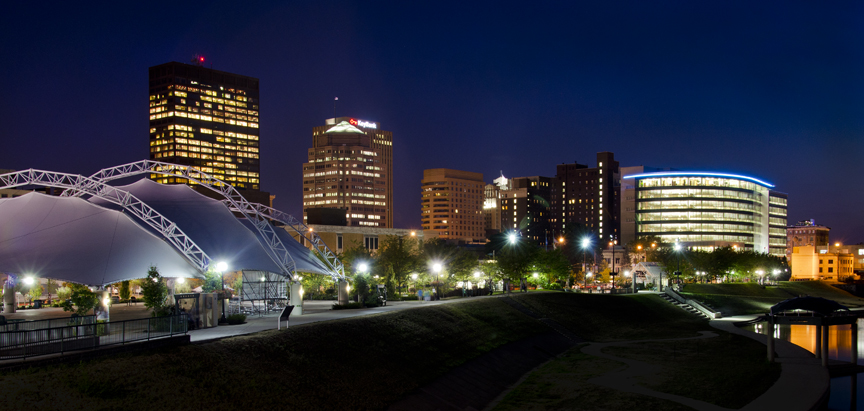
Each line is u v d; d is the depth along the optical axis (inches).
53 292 3435.0
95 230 2245.3
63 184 2400.3
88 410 1009.5
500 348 2464.3
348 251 3860.7
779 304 2231.8
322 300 3289.9
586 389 1907.0
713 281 6806.1
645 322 3855.8
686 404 1678.2
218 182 2824.8
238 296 2618.1
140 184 3029.0
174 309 1727.4
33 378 1024.2
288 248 3314.5
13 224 2294.5
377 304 2741.1
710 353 2551.7
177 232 2603.3
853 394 1935.3
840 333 3806.6
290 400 1355.8
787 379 1887.3
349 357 1727.4
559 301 3784.5
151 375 1184.8
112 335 1245.7
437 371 1937.7
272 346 1555.1
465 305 2888.8
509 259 4320.9
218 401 1216.8
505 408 1754.4
